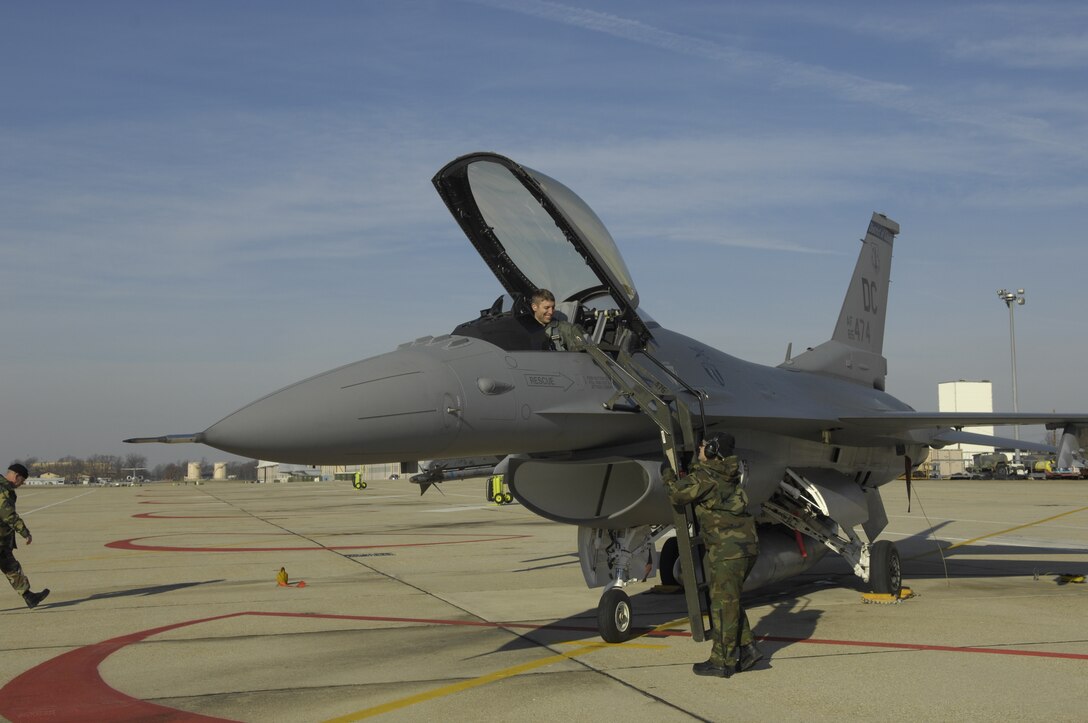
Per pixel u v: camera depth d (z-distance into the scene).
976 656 7.07
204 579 12.84
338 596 10.86
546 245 8.27
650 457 7.89
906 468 12.52
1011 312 50.38
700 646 7.61
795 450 10.30
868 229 14.40
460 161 7.75
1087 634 7.97
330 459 6.25
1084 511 24.94
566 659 7.12
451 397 6.69
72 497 59.97
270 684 6.43
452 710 5.64
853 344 13.80
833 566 13.09
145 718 5.60
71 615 9.78
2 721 5.60
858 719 5.37
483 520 25.89
